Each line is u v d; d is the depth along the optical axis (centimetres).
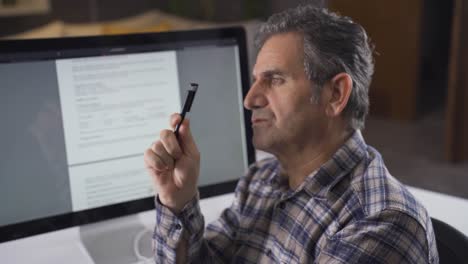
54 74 85
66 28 206
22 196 86
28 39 82
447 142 256
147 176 96
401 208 68
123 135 93
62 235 102
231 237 93
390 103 315
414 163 254
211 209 114
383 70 311
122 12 371
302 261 76
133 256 94
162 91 95
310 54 75
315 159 81
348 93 76
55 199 88
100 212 93
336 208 75
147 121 95
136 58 92
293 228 79
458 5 241
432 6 311
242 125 104
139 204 96
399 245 66
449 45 332
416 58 298
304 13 79
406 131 298
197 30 96
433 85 338
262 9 331
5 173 84
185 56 96
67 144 88
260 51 80
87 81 88
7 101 82
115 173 93
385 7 295
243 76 102
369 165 77
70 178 89
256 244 86
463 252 71
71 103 88
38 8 326
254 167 98
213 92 100
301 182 84
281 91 77
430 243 70
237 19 345
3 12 313
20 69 82
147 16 237
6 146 83
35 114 85
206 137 100
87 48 87
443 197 117
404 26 296
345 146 79
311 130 79
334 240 71
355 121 81
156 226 84
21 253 94
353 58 77
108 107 91
